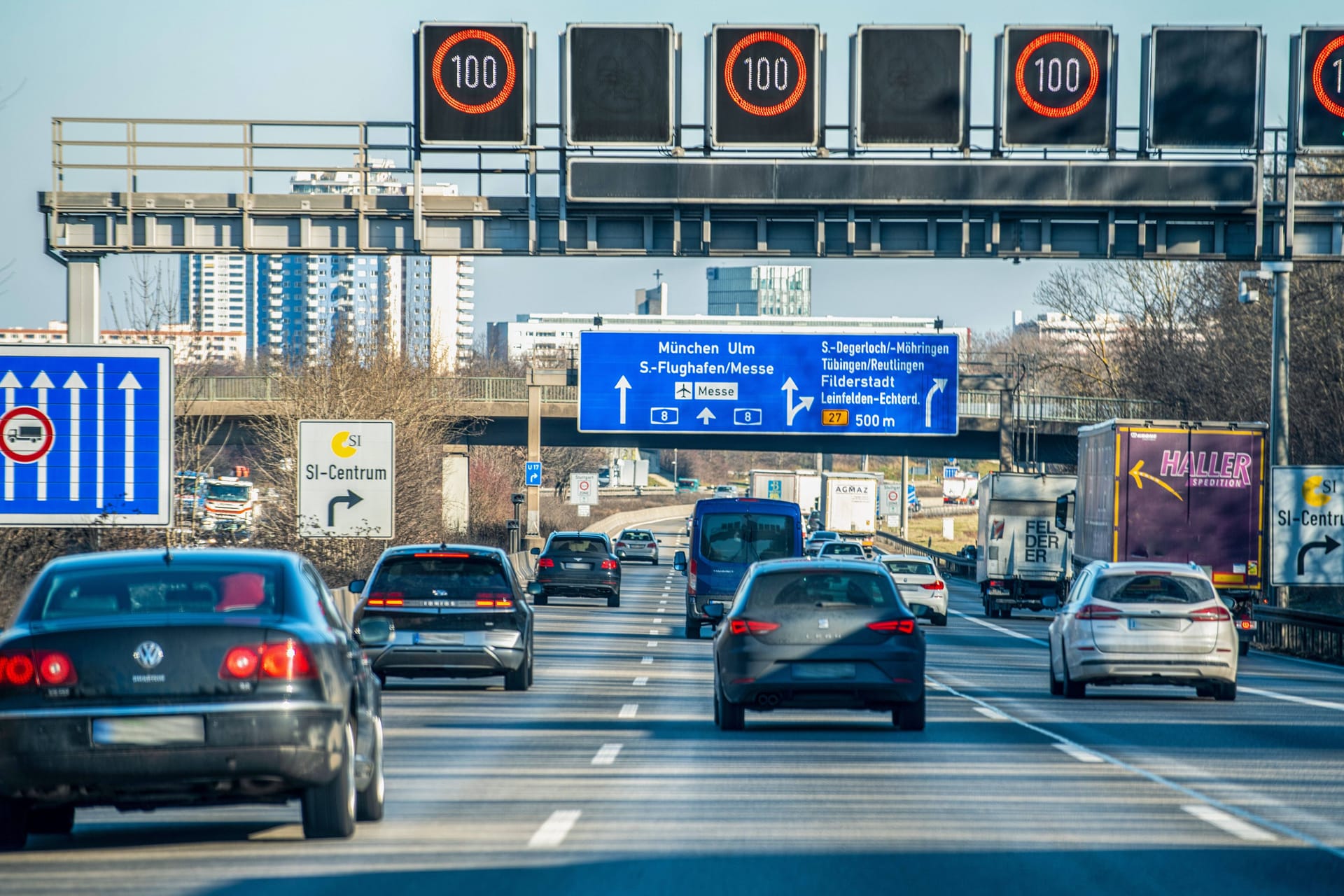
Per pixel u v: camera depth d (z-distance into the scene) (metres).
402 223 55.72
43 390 55.22
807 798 25.12
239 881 18.47
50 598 20.78
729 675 35.62
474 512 176.88
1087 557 75.12
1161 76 53.34
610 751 31.77
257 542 93.81
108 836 22.14
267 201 55.75
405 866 19.33
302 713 19.86
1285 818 23.14
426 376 127.81
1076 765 29.56
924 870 19.06
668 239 55.19
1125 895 17.67
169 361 55.44
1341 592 100.12
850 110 53.28
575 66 52.84
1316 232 55.19
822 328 100.12
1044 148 53.12
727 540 74.81
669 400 100.50
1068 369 171.38
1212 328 141.50
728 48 52.69
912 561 93.38
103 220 56.19
